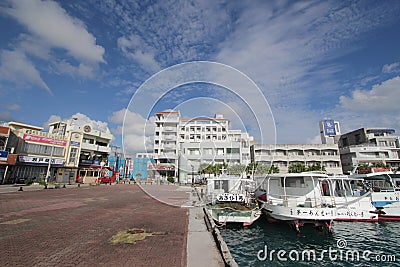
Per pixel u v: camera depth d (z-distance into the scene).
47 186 27.02
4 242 6.70
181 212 12.91
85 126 42.31
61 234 7.75
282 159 47.91
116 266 5.17
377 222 15.38
